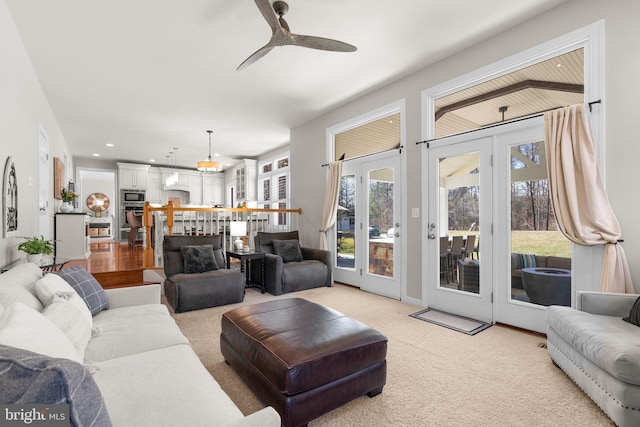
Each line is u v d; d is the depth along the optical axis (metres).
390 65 3.80
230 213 6.13
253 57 2.82
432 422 1.70
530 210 3.04
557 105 2.92
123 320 2.07
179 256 4.06
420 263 3.93
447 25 3.02
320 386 1.64
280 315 2.17
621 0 2.46
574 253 2.70
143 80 4.13
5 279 1.71
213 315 3.48
